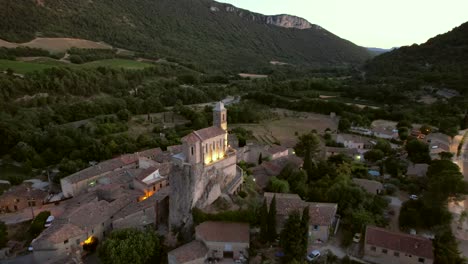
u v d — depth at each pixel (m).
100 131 146.25
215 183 73.69
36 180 113.00
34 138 133.00
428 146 114.69
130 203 82.62
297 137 152.75
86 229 70.94
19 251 73.31
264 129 167.12
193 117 170.25
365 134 152.62
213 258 63.34
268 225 65.81
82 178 98.44
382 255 62.84
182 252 61.38
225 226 67.19
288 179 93.94
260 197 81.94
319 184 89.88
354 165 106.38
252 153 117.75
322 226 67.38
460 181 75.88
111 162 108.19
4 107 149.38
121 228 71.19
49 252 65.75
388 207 82.56
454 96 173.75
